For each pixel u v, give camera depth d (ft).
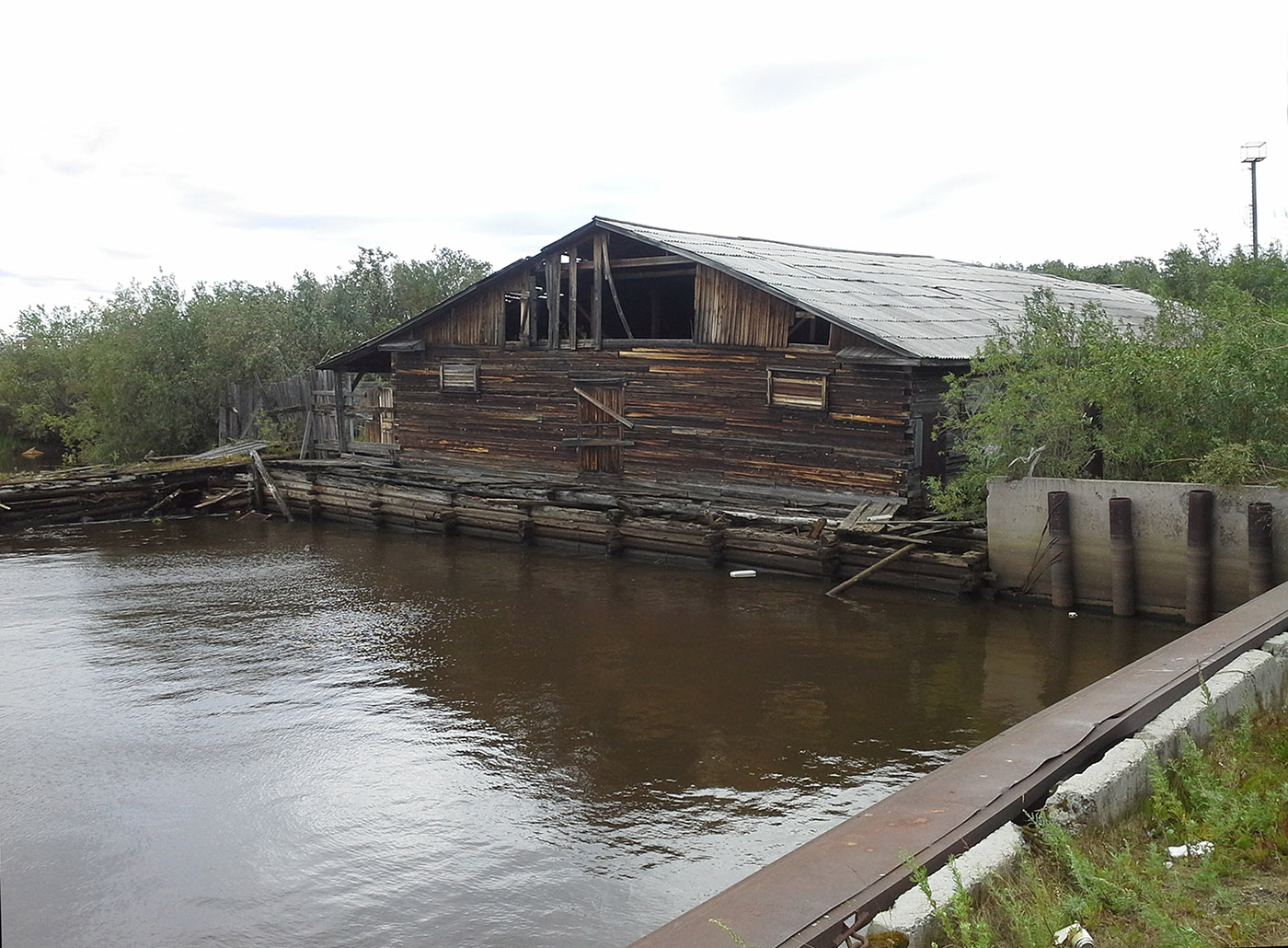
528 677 36.63
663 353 61.93
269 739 31.35
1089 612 42.24
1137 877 12.46
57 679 37.96
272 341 109.81
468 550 62.69
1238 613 22.84
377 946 19.94
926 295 68.18
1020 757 14.43
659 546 56.49
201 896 22.21
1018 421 44.52
